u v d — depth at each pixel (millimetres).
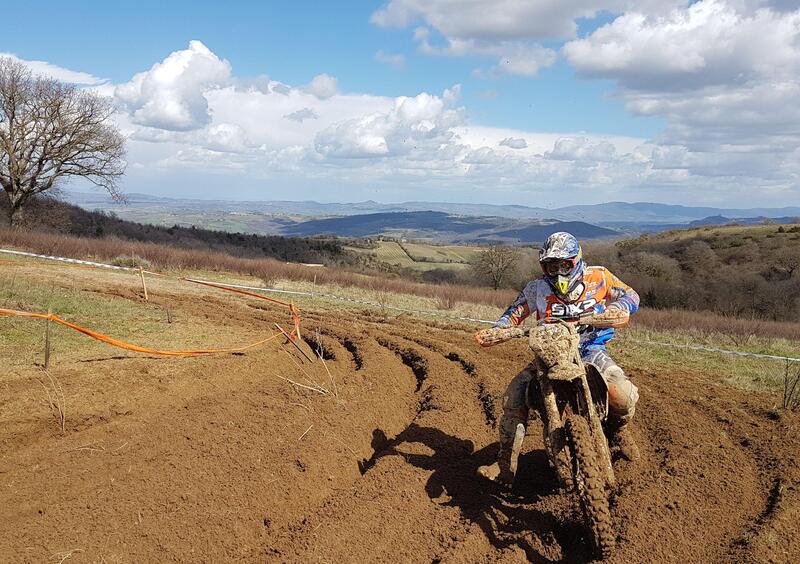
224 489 5824
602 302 5801
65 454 6480
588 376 5379
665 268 41594
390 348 12836
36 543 4801
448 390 9336
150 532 5059
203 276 25844
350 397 8883
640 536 5031
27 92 47469
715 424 8008
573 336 5184
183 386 8828
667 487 5961
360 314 17516
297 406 8195
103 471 6133
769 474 6320
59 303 13461
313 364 10875
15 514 5277
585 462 4695
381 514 5496
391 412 8664
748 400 9172
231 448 6707
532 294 5922
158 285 20047
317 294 21891
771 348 15281
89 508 5371
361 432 7625
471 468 6645
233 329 13242
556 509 5633
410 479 6207
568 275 5688
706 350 13680
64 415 7156
